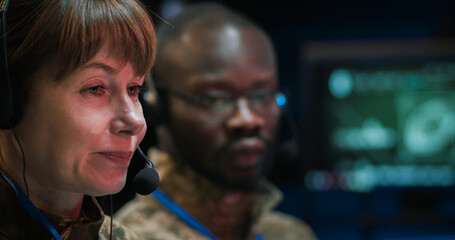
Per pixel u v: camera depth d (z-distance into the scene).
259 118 1.44
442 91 2.86
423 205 2.93
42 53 0.67
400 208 3.09
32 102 0.69
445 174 2.89
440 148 2.88
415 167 2.90
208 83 1.42
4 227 0.72
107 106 0.69
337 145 2.91
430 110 2.87
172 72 1.45
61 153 0.69
